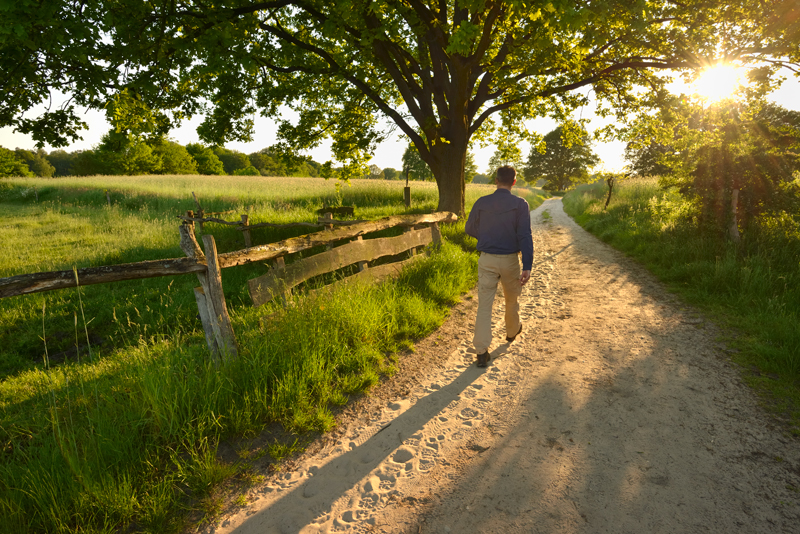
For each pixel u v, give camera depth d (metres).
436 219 7.63
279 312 4.09
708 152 6.93
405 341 4.28
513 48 7.98
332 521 2.03
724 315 4.58
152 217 17.33
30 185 29.64
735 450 2.37
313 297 4.49
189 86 9.58
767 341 3.65
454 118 9.80
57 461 2.22
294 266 4.57
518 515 1.98
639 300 5.53
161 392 2.75
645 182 20.73
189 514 2.09
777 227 6.48
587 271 7.66
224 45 6.62
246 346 3.54
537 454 2.45
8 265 9.02
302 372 3.25
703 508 1.95
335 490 2.25
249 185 31.05
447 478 2.30
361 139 12.16
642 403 2.95
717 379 3.21
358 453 2.58
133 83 6.73
